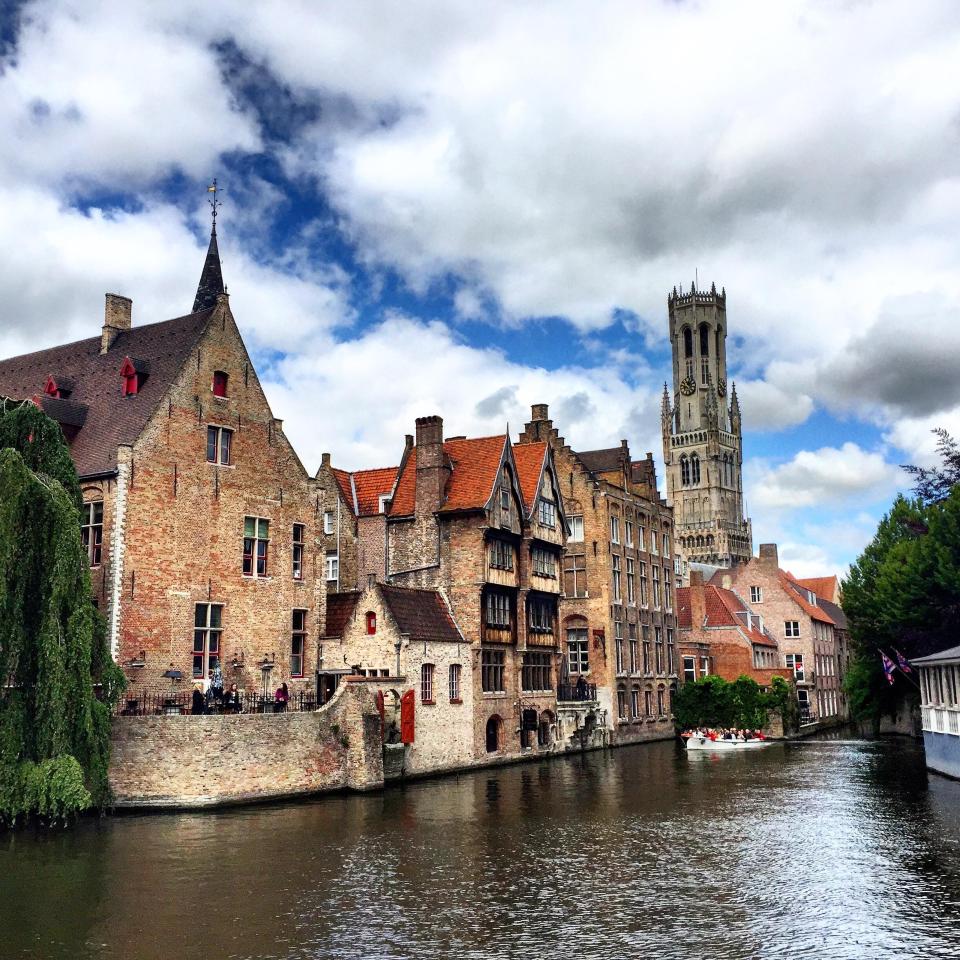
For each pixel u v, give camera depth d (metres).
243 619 41.16
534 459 56.00
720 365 196.12
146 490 37.78
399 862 24.38
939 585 54.50
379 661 43.50
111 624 36.09
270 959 16.97
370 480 54.91
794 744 64.19
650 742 67.44
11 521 27.89
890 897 20.81
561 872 23.31
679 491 190.38
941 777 41.53
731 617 79.25
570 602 65.50
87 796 27.33
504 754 50.03
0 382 46.50
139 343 43.16
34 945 17.77
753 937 18.05
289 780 35.16
